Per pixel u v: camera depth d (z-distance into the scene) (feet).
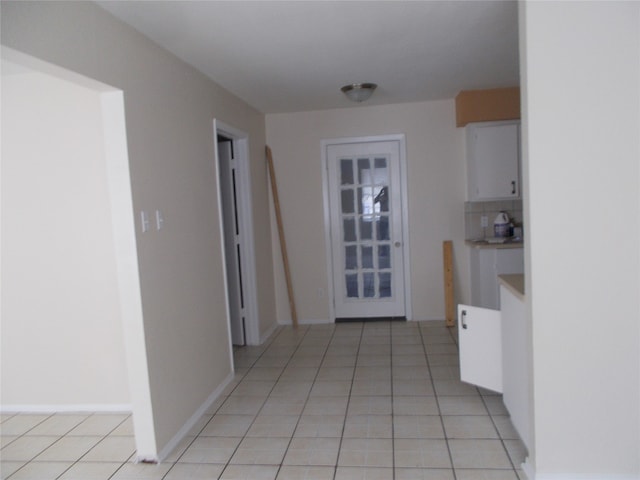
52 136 9.68
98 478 7.83
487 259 13.91
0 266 10.12
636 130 6.36
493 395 10.15
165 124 8.96
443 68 11.51
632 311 6.56
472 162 14.65
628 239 6.49
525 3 6.43
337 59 10.35
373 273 16.31
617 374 6.67
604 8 6.26
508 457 7.80
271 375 12.05
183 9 7.35
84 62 6.66
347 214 16.19
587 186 6.49
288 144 16.10
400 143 15.61
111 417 10.06
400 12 8.00
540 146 6.52
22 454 8.70
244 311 14.52
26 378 10.39
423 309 16.11
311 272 16.47
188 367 9.55
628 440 6.73
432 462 7.76
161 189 8.70
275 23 8.16
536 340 6.77
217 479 7.64
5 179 9.87
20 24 5.61
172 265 9.02
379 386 10.93
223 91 12.22
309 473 7.66
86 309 10.05
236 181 14.19
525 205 6.93
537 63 6.42
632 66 6.29
